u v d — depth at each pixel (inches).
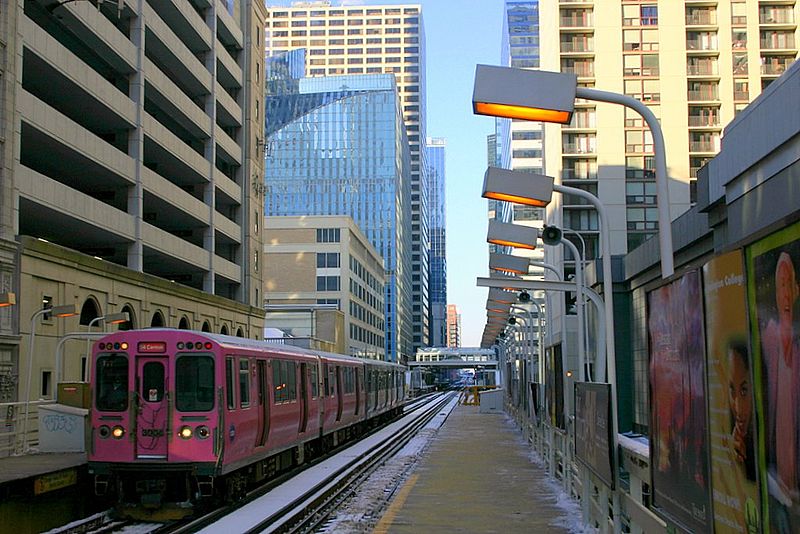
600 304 650.8
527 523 535.5
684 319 242.8
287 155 6663.4
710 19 2765.7
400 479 797.2
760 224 721.0
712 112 2755.9
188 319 1876.2
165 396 621.6
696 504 231.6
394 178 6643.7
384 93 6707.7
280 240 4119.1
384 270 5930.1
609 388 380.2
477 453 1041.5
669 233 331.9
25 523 557.0
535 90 354.6
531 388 1092.5
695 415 231.3
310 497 693.3
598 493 477.7
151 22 1715.1
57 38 1546.5
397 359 6550.2
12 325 1173.1
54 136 1323.8
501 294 1254.9
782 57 2738.7
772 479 172.7
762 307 177.9
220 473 622.2
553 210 2819.9
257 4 2529.5
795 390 159.8
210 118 2095.2
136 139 1644.9
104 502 676.1
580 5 2800.2
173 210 1877.5
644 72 2765.7
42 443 733.3
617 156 2755.9
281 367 827.4
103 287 1453.0
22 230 1508.4
